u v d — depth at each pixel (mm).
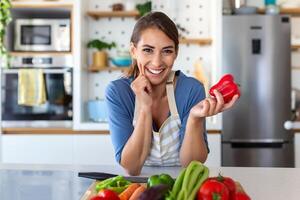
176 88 1652
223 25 3568
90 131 3541
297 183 1375
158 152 1650
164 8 3904
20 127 3586
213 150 3502
